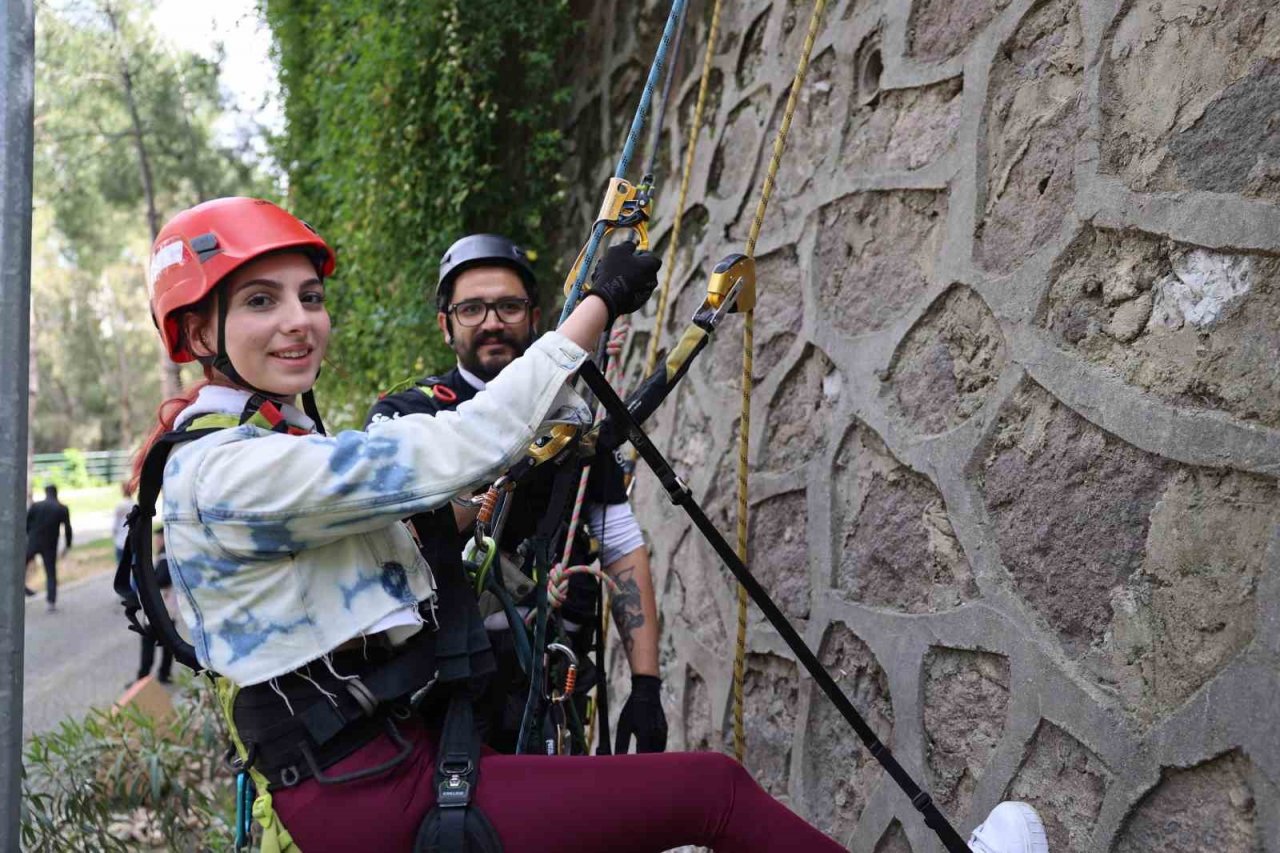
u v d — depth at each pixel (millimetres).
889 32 2773
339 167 6688
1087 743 1989
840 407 2838
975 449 2336
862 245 2836
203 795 4008
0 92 1703
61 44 16516
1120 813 1910
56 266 36469
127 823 4289
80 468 36594
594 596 2605
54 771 4062
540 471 2447
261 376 1656
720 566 3389
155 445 1597
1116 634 1980
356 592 1580
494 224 5535
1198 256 1866
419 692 1691
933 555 2482
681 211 2953
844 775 2756
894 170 2701
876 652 2625
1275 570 1674
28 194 1726
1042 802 2109
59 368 43969
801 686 2928
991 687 2285
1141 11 2016
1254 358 1756
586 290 1847
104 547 22094
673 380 2170
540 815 1600
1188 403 1868
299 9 7855
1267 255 1743
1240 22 1817
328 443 1535
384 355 6086
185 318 1694
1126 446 1991
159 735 4504
